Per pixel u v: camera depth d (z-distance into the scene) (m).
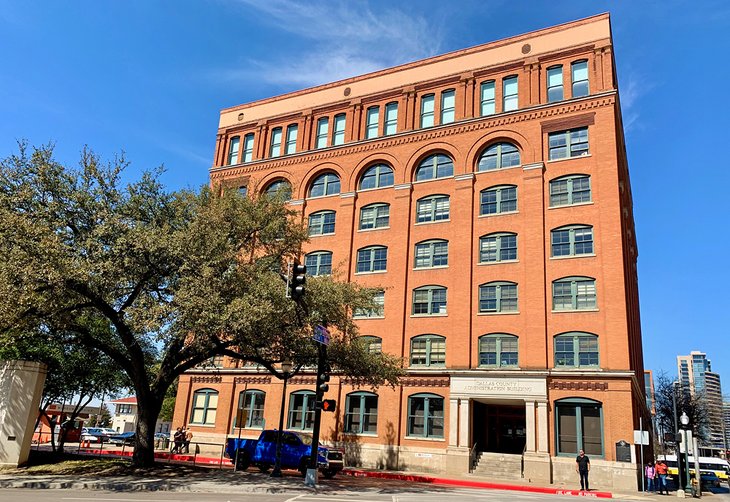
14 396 24.27
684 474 33.66
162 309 19.31
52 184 21.14
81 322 27.80
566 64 36.09
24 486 19.41
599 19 35.75
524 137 35.72
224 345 24.08
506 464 31.05
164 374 24.50
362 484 23.22
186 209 24.59
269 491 19.05
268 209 26.83
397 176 39.31
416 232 37.53
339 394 36.12
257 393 39.28
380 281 37.50
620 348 29.58
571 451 29.50
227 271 22.02
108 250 20.06
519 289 33.22
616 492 25.95
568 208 33.25
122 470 22.70
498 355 32.69
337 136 43.31
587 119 34.19
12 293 18.25
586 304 31.31
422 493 20.34
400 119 40.69
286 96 46.34
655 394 69.06
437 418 33.28
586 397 29.66
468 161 37.06
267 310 19.92
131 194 23.48
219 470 24.62
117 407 94.94
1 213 19.09
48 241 18.50
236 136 47.84
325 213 41.41
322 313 23.31
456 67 39.72
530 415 30.39
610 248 31.39
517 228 34.41
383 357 27.80
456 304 34.56
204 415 40.66
